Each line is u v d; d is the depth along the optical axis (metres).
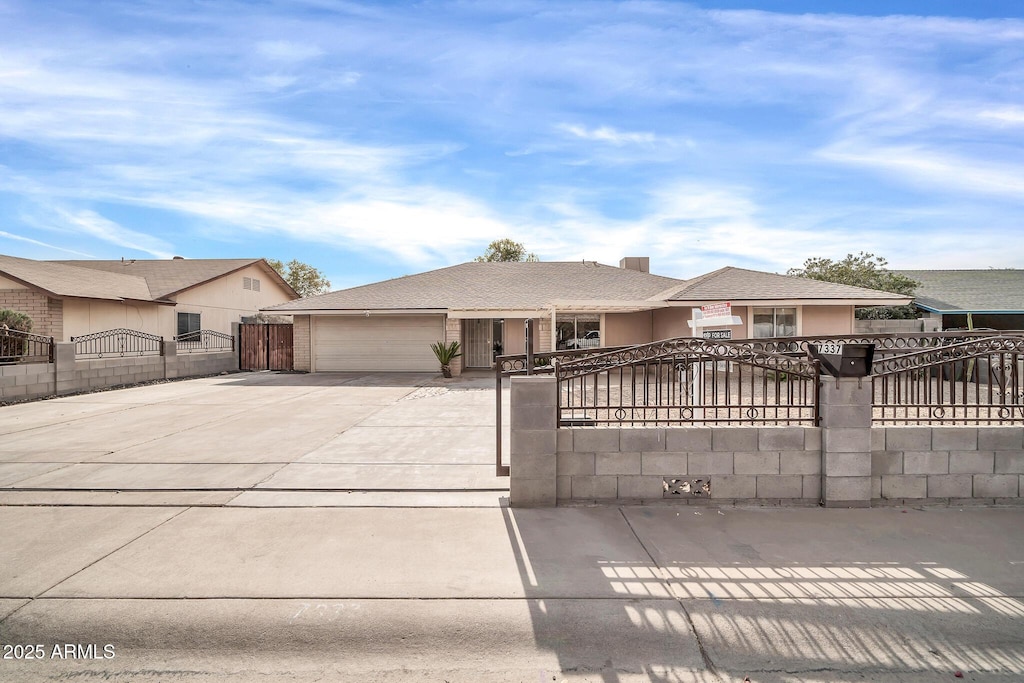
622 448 4.77
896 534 4.06
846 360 4.56
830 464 4.64
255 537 4.04
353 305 18.06
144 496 5.02
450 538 4.02
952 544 3.88
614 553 3.75
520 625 2.88
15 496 5.02
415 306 17.70
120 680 2.46
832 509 4.62
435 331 19.06
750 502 4.75
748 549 3.81
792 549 3.80
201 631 2.83
